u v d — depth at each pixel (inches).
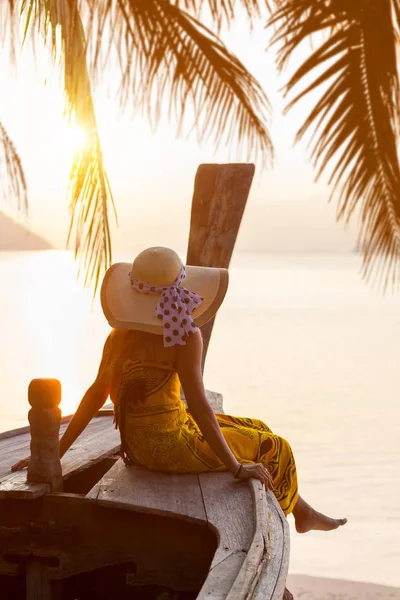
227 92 133.0
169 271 131.6
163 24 129.5
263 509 110.0
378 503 616.4
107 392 135.4
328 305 3393.2
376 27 103.1
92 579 143.0
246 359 1606.8
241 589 84.0
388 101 103.1
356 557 497.7
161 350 130.7
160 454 132.0
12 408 941.8
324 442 845.8
